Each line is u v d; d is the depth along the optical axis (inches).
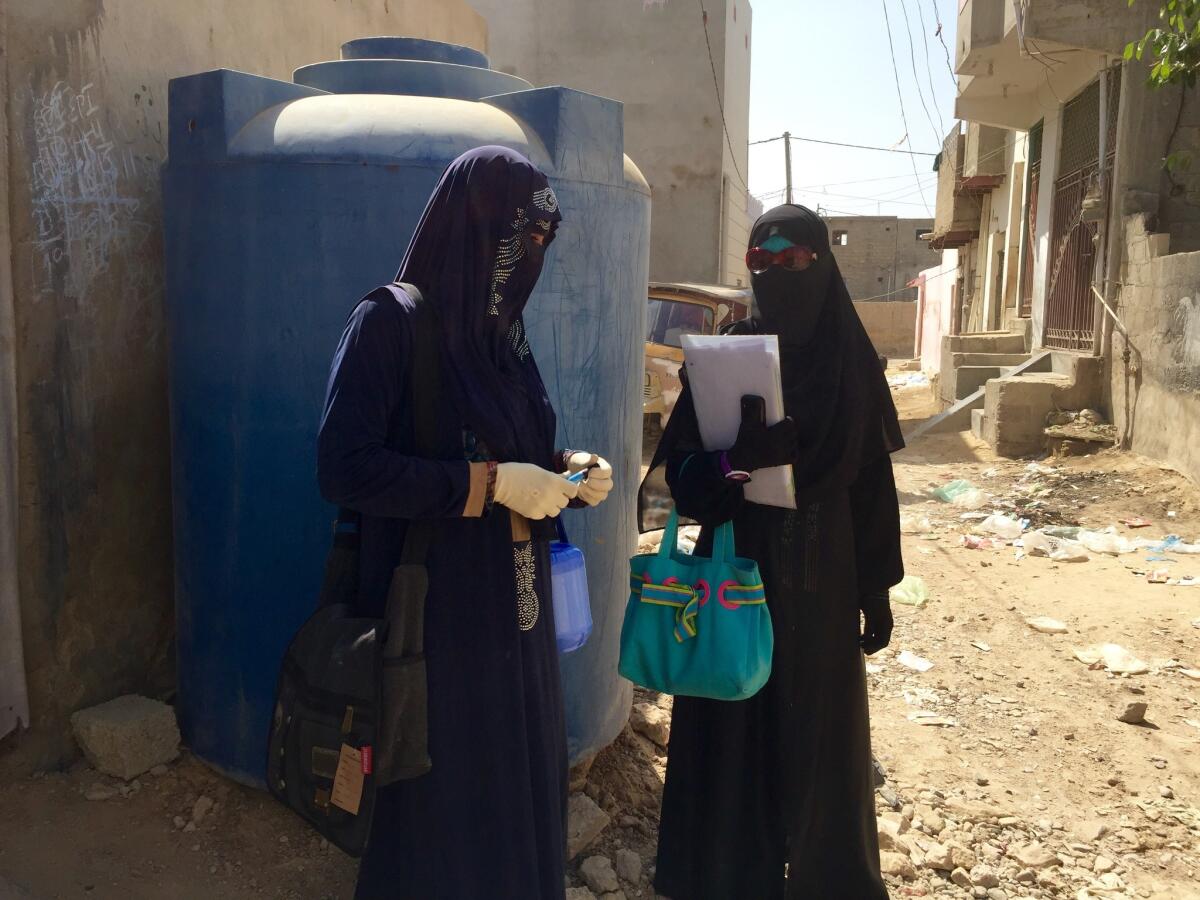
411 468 64.8
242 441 95.9
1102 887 108.3
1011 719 150.2
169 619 119.9
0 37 94.5
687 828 95.4
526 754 72.6
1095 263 374.9
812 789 90.4
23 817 97.2
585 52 644.7
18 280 98.3
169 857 94.7
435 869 70.9
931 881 107.3
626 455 111.9
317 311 92.5
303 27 154.6
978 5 441.1
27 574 101.6
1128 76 351.9
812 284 87.7
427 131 92.1
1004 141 616.4
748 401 84.1
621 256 105.9
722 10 631.8
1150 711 153.6
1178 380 301.6
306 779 69.0
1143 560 235.3
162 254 116.0
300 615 97.0
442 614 69.4
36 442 101.1
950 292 834.2
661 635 85.8
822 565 89.4
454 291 68.0
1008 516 280.5
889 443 92.4
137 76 112.3
